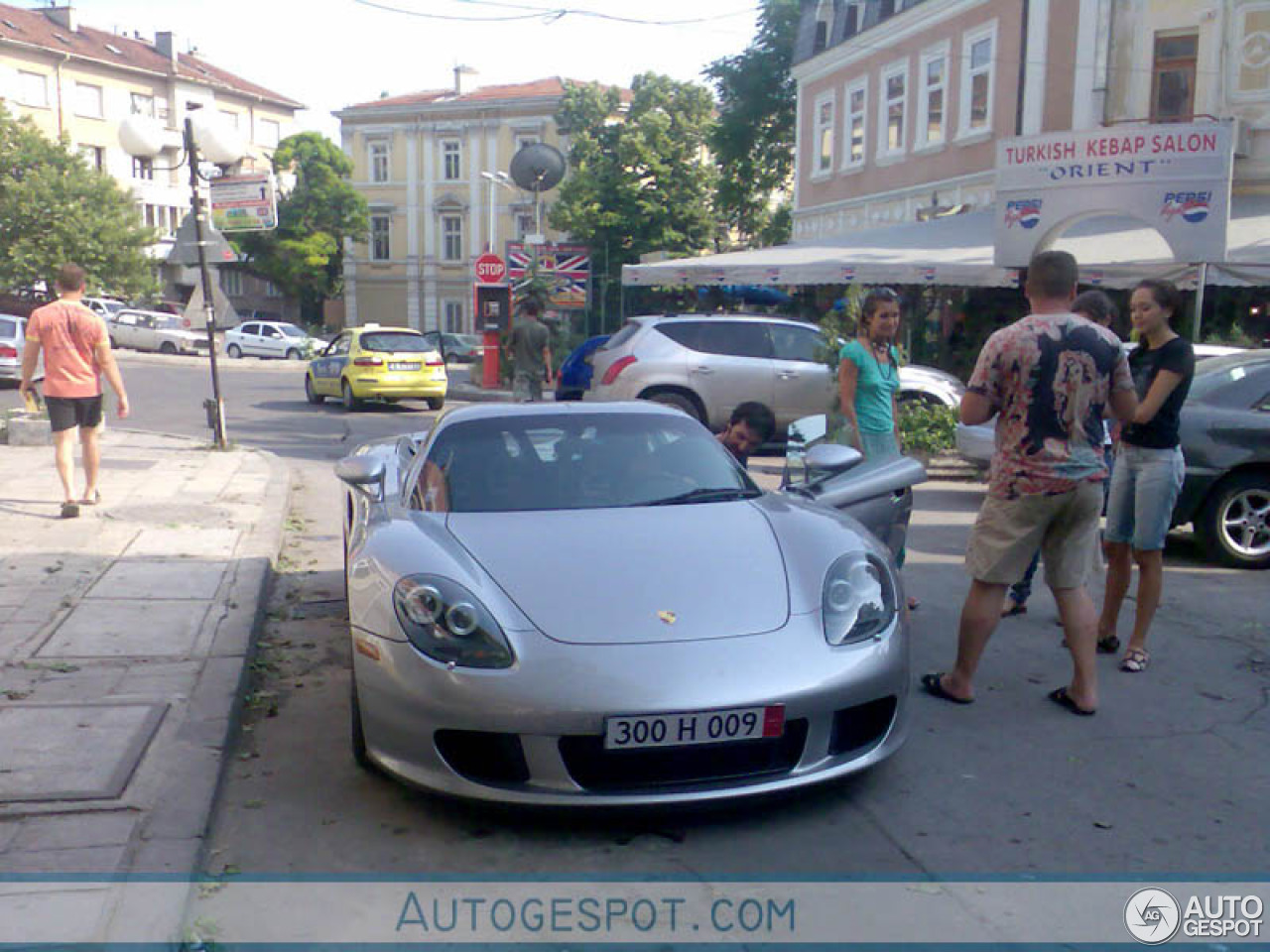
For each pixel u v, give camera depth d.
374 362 18.83
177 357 36.25
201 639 5.21
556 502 4.43
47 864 3.08
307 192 52.88
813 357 12.73
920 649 5.54
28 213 42.34
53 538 7.37
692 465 4.77
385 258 56.94
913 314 18.52
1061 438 4.43
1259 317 15.60
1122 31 19.06
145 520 8.12
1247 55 17.52
